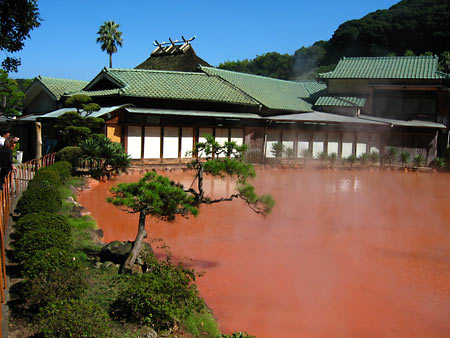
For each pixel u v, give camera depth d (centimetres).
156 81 2502
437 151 3153
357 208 1595
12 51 1311
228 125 2658
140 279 622
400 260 1006
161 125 2394
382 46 5919
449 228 1344
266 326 663
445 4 5584
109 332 490
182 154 2495
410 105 3141
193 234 1138
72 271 585
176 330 590
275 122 2830
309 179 2331
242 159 880
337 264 956
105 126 2175
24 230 706
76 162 1831
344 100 3148
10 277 655
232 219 1327
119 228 1139
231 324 662
